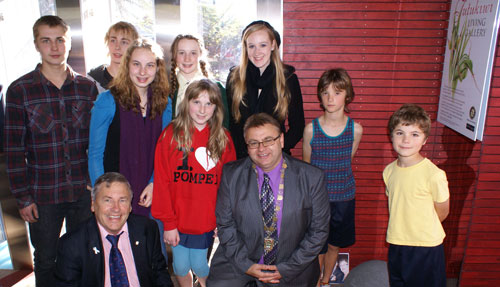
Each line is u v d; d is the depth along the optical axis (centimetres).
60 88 216
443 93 257
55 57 209
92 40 286
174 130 202
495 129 216
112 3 282
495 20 181
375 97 278
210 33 284
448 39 250
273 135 181
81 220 236
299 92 236
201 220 206
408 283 208
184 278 226
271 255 196
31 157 218
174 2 271
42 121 213
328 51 272
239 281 202
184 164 203
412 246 203
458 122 225
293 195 189
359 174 292
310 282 202
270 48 218
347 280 262
